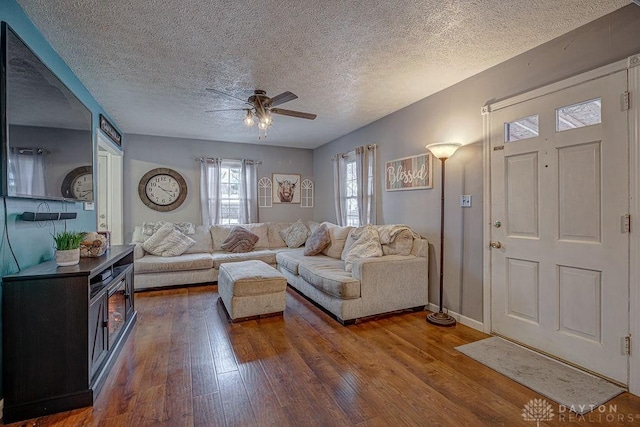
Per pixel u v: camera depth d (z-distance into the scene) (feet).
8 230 5.91
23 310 5.66
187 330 9.52
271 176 19.98
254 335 9.16
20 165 5.91
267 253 16.16
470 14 6.59
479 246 9.51
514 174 8.55
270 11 6.44
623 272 6.46
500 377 6.89
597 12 6.57
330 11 6.45
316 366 7.38
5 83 5.44
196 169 18.01
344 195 17.06
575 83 7.17
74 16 6.55
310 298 12.25
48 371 5.74
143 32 7.16
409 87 10.53
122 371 7.14
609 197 6.66
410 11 6.45
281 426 5.37
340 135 17.33
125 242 16.40
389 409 5.82
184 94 10.90
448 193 10.54
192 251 16.28
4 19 5.71
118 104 11.83
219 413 5.70
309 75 9.54
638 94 6.17
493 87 9.05
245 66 8.92
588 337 7.04
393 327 9.76
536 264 8.05
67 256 6.69
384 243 11.54
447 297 10.60
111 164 15.90
